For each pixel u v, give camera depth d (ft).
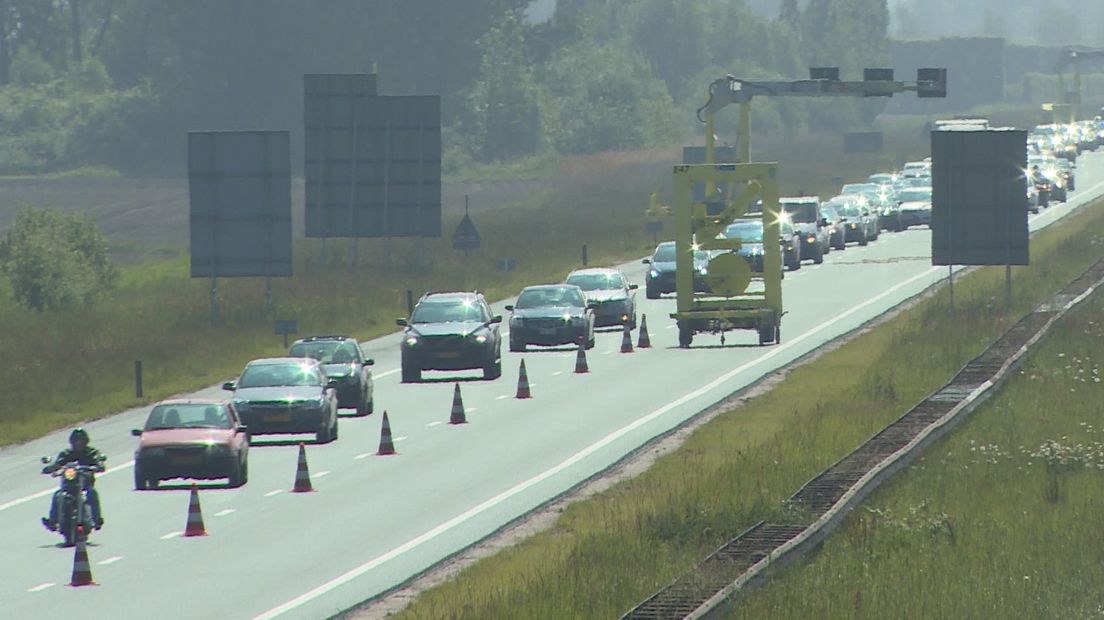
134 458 438.40
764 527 323.57
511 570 301.02
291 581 298.97
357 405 522.06
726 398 531.50
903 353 619.67
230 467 402.72
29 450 495.82
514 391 575.38
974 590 275.80
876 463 392.06
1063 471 397.60
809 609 260.42
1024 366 583.17
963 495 368.27
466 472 415.23
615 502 367.66
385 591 288.71
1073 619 257.14
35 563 322.14
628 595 269.44
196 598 286.25
